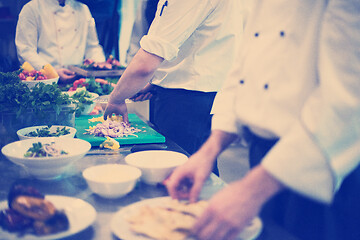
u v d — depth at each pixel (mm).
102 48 3494
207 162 939
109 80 2625
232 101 1054
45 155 1092
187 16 1480
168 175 1044
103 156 1323
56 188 1030
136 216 796
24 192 800
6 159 1242
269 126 908
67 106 1561
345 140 741
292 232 857
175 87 1742
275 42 925
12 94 1466
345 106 724
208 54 1672
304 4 875
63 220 777
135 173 1011
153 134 1585
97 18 3408
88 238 771
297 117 879
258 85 945
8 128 1463
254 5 1028
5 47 3758
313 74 864
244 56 1050
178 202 833
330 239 886
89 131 1608
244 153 1327
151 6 2508
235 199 701
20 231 761
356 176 955
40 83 1521
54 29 3195
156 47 1481
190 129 1775
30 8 3074
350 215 924
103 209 905
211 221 695
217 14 1606
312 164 724
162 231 737
